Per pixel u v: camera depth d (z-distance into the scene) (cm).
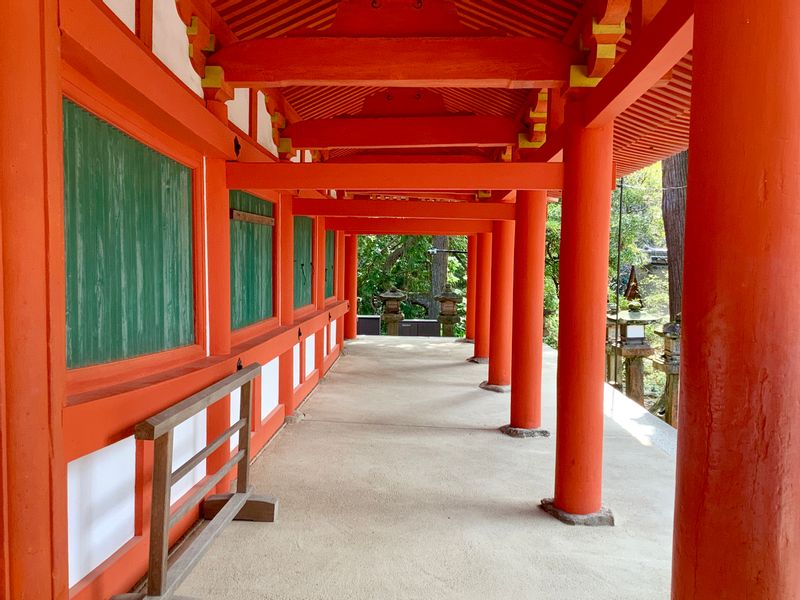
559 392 368
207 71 352
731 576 131
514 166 363
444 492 406
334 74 358
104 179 250
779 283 126
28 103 177
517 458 483
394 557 312
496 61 352
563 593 281
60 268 193
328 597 273
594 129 345
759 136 126
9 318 177
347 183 369
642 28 266
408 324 1698
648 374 1678
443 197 1046
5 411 177
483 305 969
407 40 354
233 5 369
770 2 124
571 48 348
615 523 360
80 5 196
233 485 407
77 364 234
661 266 1739
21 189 177
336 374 846
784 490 127
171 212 320
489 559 312
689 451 140
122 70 227
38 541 185
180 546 320
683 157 1095
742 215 128
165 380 272
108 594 249
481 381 808
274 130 538
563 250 362
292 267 576
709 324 134
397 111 569
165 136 302
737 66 127
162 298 310
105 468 254
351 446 507
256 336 470
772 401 127
